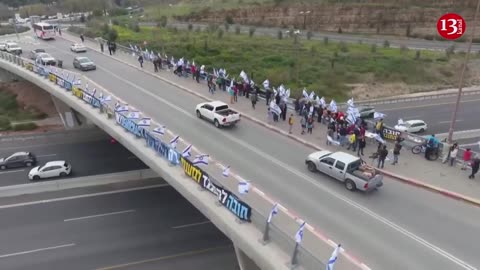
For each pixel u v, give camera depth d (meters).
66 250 28.05
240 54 76.44
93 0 125.62
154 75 46.19
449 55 79.62
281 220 18.64
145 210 32.84
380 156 25.09
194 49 77.38
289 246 16.17
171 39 83.12
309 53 78.44
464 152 25.20
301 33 101.12
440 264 16.81
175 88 41.66
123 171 39.91
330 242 16.80
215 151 27.48
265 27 111.81
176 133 30.31
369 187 21.83
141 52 53.59
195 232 30.12
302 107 33.53
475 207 21.05
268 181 23.55
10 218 31.67
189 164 22.17
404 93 64.88
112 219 31.59
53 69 44.53
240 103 37.25
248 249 16.98
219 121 31.27
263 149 27.98
